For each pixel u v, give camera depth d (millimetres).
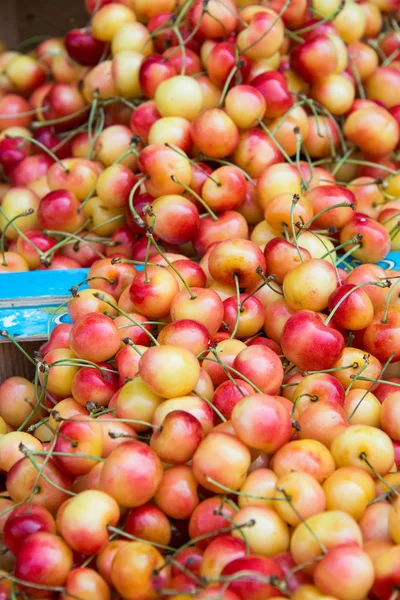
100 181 550
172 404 395
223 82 577
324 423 396
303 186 541
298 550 345
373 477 384
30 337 479
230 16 592
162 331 431
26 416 465
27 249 556
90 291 474
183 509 371
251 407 378
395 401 412
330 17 618
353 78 635
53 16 858
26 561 347
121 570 344
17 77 713
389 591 333
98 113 642
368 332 454
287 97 561
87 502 357
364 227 508
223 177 522
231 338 452
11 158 647
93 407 410
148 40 623
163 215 507
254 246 469
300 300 454
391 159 614
